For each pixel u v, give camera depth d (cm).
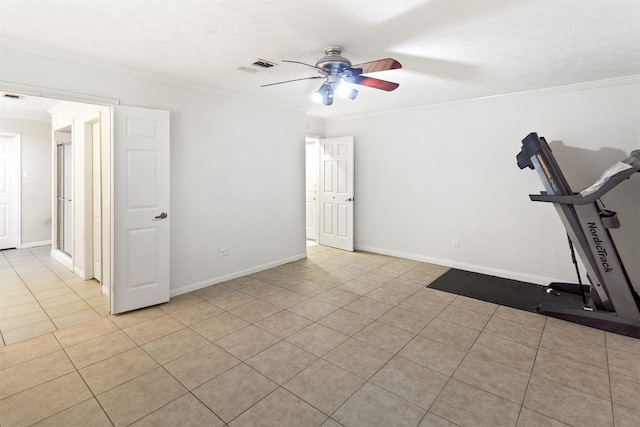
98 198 384
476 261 442
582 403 192
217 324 290
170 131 342
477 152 431
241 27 221
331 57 246
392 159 512
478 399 195
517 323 293
